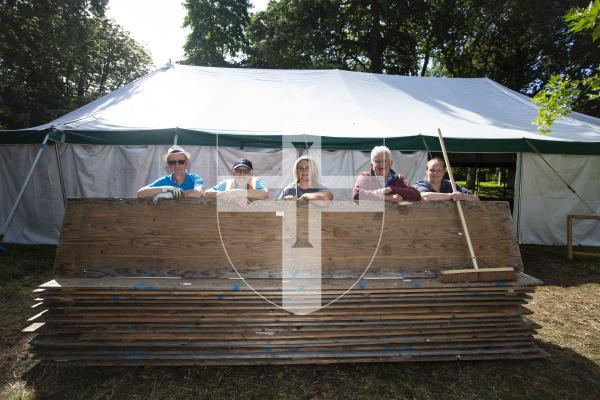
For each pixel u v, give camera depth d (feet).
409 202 9.46
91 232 8.74
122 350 8.44
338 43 60.54
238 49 70.13
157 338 8.41
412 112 24.18
